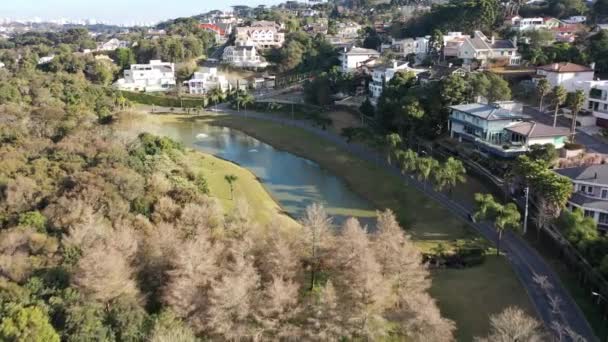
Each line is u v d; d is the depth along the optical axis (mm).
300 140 131875
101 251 47844
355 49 187125
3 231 60219
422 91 113750
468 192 86562
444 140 107188
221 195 89750
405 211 84875
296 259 53000
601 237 59531
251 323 45812
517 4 191250
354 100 155375
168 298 46469
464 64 144625
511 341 44094
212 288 47031
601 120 102125
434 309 47781
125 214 66625
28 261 51250
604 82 107812
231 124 157125
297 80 199625
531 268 63156
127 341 42594
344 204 90812
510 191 79938
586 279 56625
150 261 52531
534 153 82500
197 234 58969
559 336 49094
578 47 137500
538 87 108312
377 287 47500
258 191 95562
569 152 87188
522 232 71438
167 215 68812
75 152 85500
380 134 112125
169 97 190000
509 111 101188
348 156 113438
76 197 67188
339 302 47906
